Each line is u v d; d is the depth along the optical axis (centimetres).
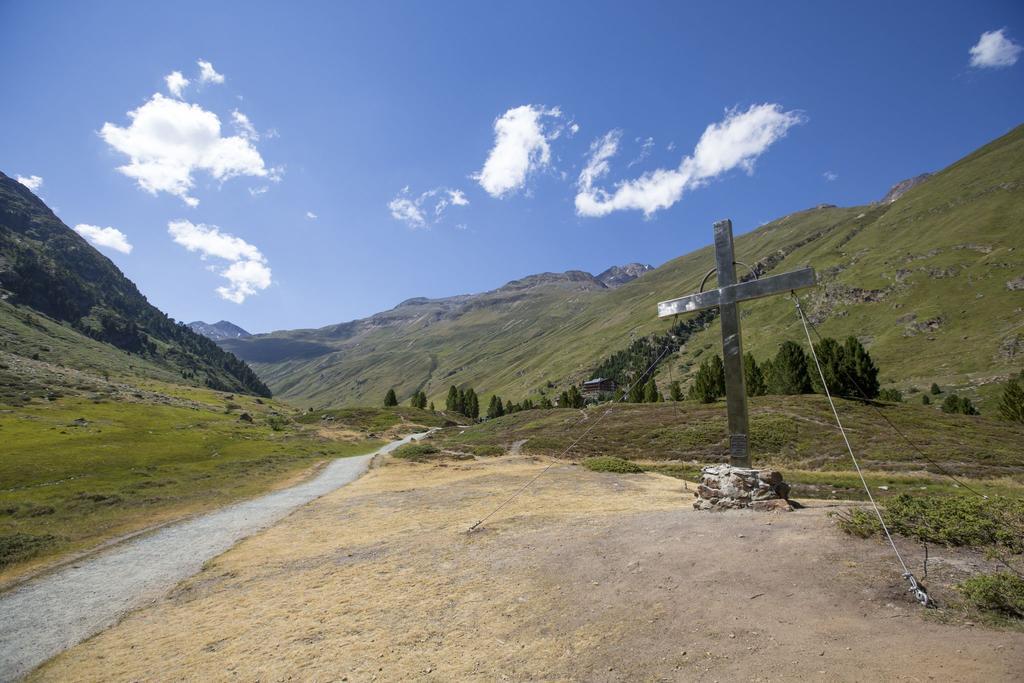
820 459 3156
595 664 674
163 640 1033
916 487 2298
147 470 3628
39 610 1276
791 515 1187
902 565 816
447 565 1257
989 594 675
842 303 15988
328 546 1652
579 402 8888
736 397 1428
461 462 4025
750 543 1020
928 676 526
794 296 1340
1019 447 3081
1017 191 16550
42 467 3478
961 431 3550
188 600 1282
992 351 10619
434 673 731
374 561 1389
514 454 4291
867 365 4994
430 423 9644
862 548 904
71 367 12925
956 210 18025
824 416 4003
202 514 2417
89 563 1673
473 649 791
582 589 955
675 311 1517
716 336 18588
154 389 13050
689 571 938
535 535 1411
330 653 855
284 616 1072
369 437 7625
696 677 597
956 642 593
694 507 1412
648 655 673
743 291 1404
